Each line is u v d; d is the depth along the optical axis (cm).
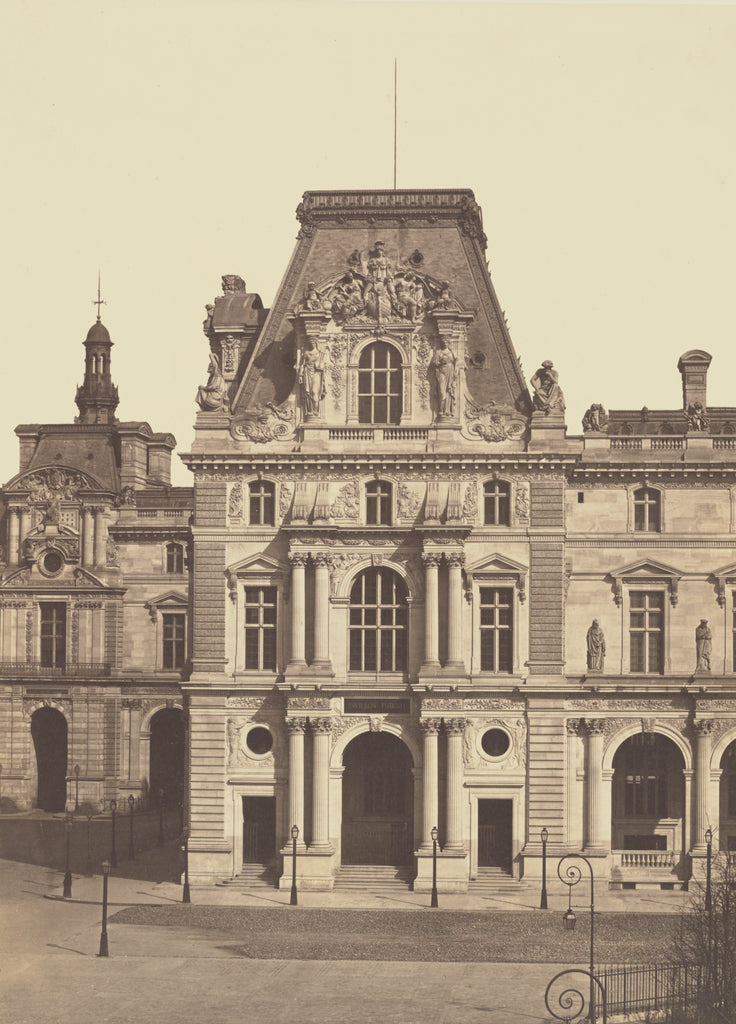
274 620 9288
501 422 9225
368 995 6638
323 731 9088
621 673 9688
